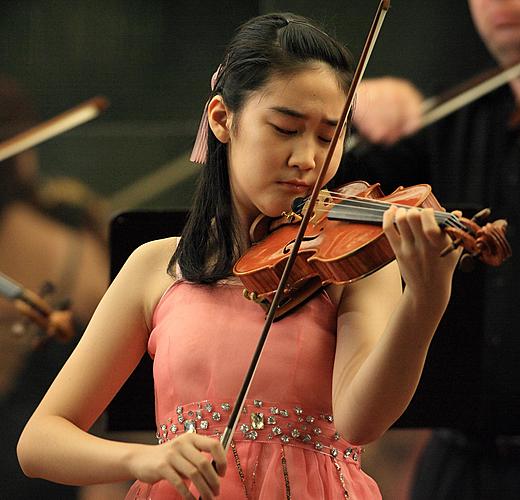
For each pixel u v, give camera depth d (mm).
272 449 6219
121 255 8891
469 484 11086
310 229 6344
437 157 11867
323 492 6188
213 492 5660
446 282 5543
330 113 6383
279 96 6363
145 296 6812
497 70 12047
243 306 6488
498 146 11719
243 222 6789
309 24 6691
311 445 6266
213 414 6281
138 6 15375
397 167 11828
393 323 5680
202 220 6801
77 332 13852
